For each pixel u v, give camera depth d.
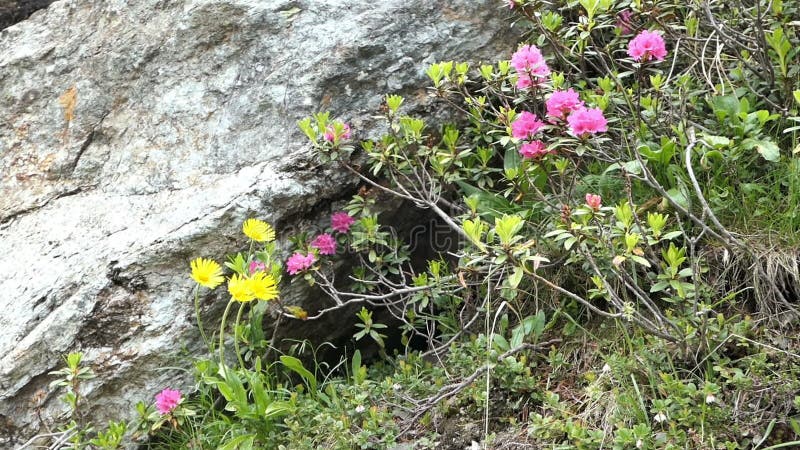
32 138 2.56
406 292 2.25
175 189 2.36
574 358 2.06
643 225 2.02
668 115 2.14
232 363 2.18
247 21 2.44
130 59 2.53
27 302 2.20
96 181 2.46
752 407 1.85
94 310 2.15
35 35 2.69
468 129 2.30
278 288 2.21
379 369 2.26
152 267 2.18
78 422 2.09
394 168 2.23
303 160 2.27
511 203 2.20
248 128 2.37
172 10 2.53
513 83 2.19
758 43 2.13
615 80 2.17
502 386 2.02
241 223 2.21
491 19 2.43
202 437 2.05
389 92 2.35
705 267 2.03
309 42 2.39
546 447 1.90
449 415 2.03
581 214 1.91
